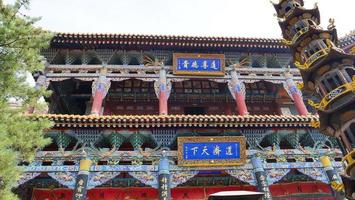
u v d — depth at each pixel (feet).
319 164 77.00
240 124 75.51
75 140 75.97
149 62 98.99
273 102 112.37
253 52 102.63
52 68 94.02
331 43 72.49
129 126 73.15
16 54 47.57
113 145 75.00
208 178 82.53
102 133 74.59
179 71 96.32
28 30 47.34
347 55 65.31
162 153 73.97
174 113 106.52
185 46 98.43
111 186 79.71
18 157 48.44
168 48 99.25
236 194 42.50
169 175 71.20
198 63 97.86
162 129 75.72
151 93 107.76
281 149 79.00
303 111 91.45
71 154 72.18
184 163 72.95
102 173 70.33
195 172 72.95
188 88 110.42
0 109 45.55
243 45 99.35
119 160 72.90
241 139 75.61
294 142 80.12
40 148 72.33
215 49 100.01
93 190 78.89
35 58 49.62
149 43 97.09
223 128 76.64
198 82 110.73
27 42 47.98
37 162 70.44
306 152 78.59
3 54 47.01
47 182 78.48
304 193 83.46
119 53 98.73
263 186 71.00
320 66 67.15
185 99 109.09
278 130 79.00
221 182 83.20
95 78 93.15
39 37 49.60
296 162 76.84
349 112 58.44
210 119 73.87
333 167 76.64
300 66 70.44
